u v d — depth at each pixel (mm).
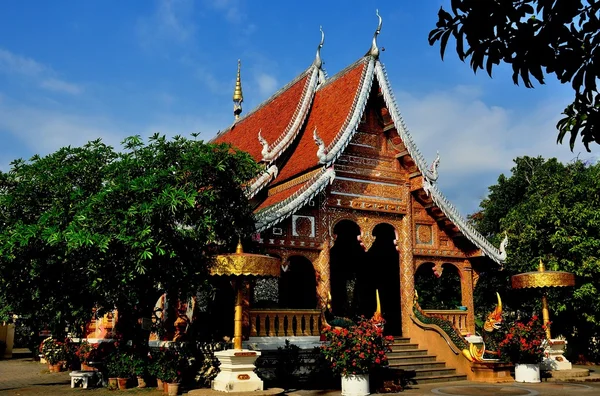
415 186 21703
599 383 18375
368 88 20609
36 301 16422
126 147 15336
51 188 14828
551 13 4582
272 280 23359
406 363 18969
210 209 15055
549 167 32938
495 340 19000
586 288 23234
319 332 18719
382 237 25594
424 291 27688
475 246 22359
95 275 14555
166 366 15133
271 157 21781
